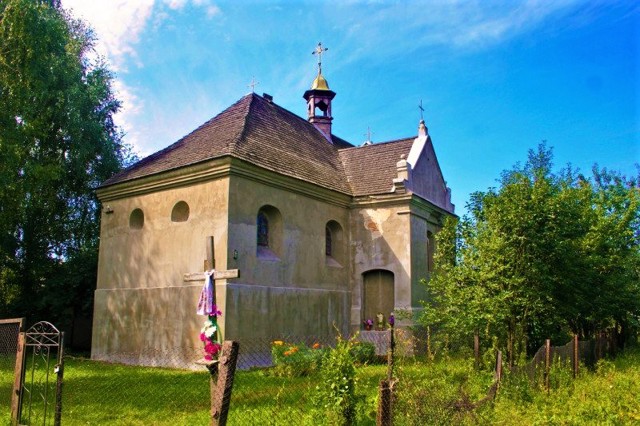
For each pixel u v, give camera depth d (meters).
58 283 21.12
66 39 22.28
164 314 16.17
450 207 24.31
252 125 18.38
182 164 16.38
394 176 20.73
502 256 11.77
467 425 7.29
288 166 17.81
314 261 18.33
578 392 9.83
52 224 23.38
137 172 17.98
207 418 8.37
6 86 17.97
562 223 12.41
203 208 15.80
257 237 16.64
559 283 13.03
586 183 19.34
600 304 15.77
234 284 14.85
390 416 6.21
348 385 7.11
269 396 8.84
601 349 15.51
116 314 17.67
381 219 19.97
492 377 9.80
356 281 20.00
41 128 19.91
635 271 18.95
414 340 14.53
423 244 20.53
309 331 17.55
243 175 15.68
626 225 18.14
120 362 16.92
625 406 8.89
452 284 12.54
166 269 16.52
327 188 18.89
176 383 11.40
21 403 7.88
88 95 23.73
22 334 7.97
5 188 17.38
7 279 22.77
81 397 10.02
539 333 13.42
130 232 17.95
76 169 22.92
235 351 6.01
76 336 22.91
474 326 11.85
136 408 9.16
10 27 18.11
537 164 35.62
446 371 10.52
